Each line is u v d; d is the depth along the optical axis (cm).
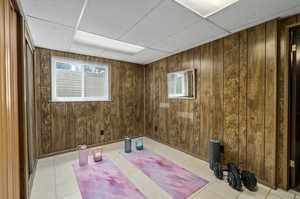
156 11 164
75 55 312
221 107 239
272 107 184
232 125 225
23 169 157
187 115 301
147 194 177
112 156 287
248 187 184
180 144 319
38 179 207
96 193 179
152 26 199
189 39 243
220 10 162
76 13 166
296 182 181
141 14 170
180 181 204
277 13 168
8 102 115
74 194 177
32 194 176
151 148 333
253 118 202
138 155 292
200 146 275
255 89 200
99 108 344
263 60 192
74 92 319
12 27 133
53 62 290
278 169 186
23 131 157
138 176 216
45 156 278
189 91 292
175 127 330
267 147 189
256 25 197
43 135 276
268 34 187
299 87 178
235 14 170
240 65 214
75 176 215
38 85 270
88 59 329
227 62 230
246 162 210
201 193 179
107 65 361
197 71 278
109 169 236
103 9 159
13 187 127
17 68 153
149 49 293
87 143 328
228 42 228
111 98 364
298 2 146
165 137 359
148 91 416
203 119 269
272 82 184
